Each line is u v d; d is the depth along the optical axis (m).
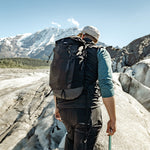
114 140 2.82
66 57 1.71
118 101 4.21
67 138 2.02
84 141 1.72
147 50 26.00
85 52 1.76
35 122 4.09
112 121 1.67
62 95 1.72
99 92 1.86
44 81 7.47
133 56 25.05
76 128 1.75
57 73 1.71
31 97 5.50
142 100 5.52
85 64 1.73
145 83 6.57
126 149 2.69
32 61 179.50
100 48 1.78
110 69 1.70
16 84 7.04
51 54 1.92
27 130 3.77
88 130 1.71
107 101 1.63
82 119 1.69
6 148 3.12
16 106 4.95
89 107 1.71
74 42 1.77
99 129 1.85
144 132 3.25
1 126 3.98
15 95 5.51
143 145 2.83
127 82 6.26
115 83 5.78
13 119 4.29
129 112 3.84
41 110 4.64
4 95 5.48
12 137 3.47
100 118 1.84
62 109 1.81
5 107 4.83
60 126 3.64
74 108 1.71
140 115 3.92
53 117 4.03
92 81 1.77
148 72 6.61
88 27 1.98
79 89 1.67
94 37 1.95
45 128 3.66
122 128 3.15
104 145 2.73
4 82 7.27
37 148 3.11
